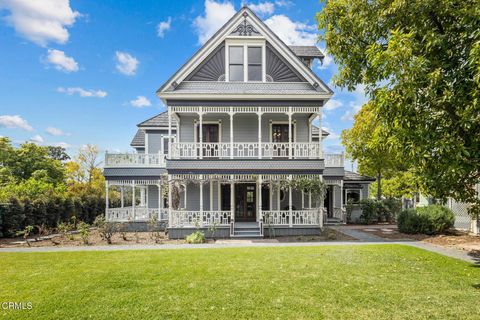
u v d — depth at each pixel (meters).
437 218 12.98
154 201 18.72
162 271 7.00
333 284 5.96
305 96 14.36
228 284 5.99
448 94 4.72
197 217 14.62
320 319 4.40
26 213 14.64
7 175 26.58
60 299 5.23
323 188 14.20
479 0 4.39
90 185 29.08
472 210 6.27
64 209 17.33
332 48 7.25
